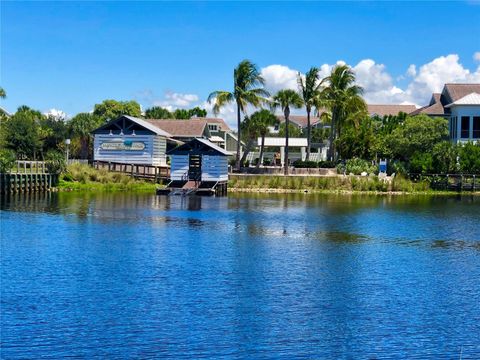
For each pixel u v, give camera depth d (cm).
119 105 13038
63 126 8762
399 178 7075
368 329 1672
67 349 1488
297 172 7844
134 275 2216
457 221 4103
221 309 1820
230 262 2492
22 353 1460
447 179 7044
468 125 7975
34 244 2822
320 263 2516
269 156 10931
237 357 1462
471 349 1541
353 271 2375
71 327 1638
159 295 1953
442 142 7381
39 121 9194
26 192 5725
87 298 1900
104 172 6669
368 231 3541
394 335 1630
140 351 1484
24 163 5772
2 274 2192
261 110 9069
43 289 1994
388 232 3506
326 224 3831
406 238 3281
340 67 8262
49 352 1468
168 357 1452
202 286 2080
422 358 1480
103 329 1627
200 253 2680
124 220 3781
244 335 1605
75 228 3375
